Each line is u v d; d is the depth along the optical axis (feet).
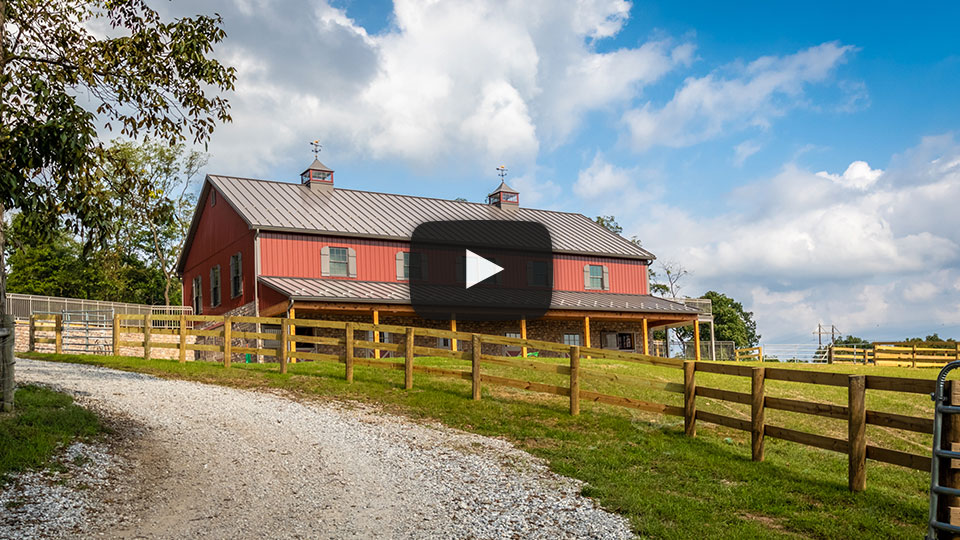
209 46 38.68
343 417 39.93
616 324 115.03
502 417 40.32
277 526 22.06
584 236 117.91
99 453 28.25
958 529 20.63
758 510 25.27
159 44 38.32
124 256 145.07
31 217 33.99
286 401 44.16
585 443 34.88
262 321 55.88
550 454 32.65
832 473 31.17
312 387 48.91
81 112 30.37
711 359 122.83
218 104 40.29
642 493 26.45
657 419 40.60
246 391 47.47
